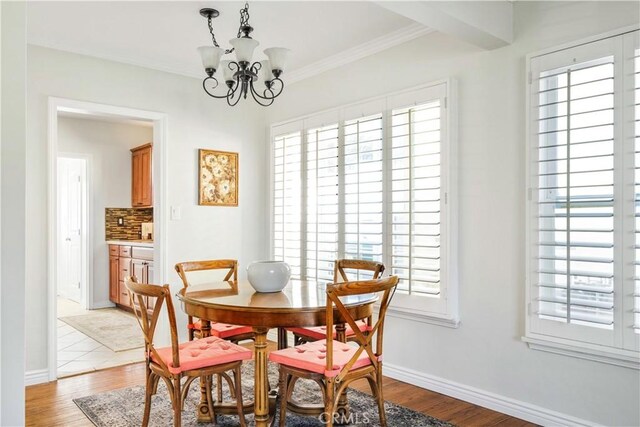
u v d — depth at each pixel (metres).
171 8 2.94
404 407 2.88
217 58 2.73
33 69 3.39
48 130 3.43
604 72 2.35
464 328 2.99
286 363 2.31
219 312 2.28
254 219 4.61
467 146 2.98
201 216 4.25
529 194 2.61
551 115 2.58
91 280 6.05
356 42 3.54
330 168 3.86
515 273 2.73
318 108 4.08
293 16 3.07
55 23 3.16
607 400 2.35
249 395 3.05
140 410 2.81
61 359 3.85
